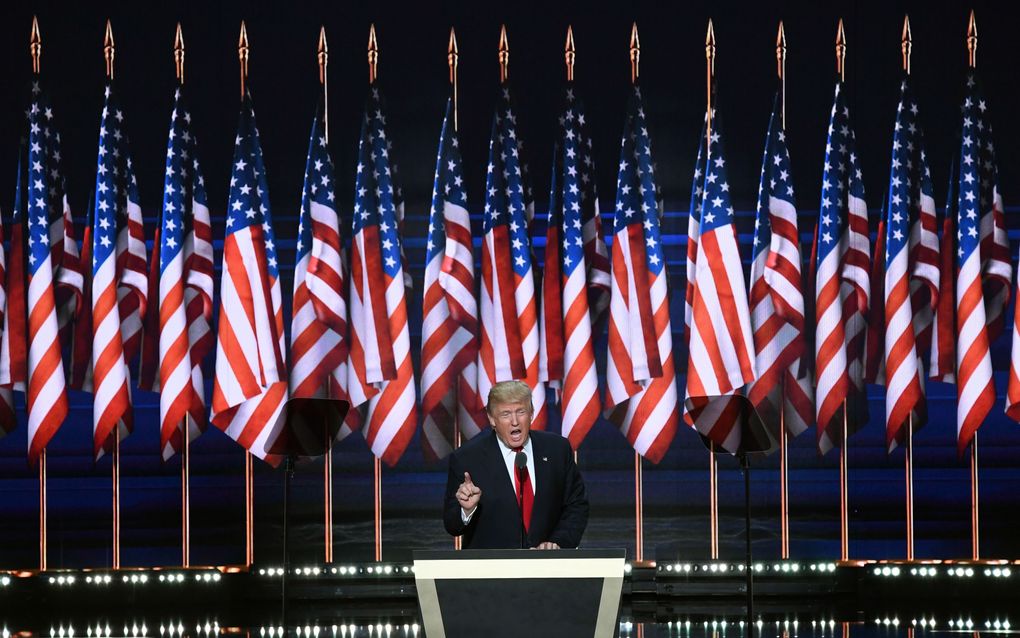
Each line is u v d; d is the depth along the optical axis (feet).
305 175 75.15
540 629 31.81
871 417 74.95
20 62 75.31
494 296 74.13
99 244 73.10
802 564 73.67
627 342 73.67
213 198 75.36
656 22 76.33
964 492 74.74
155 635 62.13
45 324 72.38
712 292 73.26
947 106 75.92
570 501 44.91
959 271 74.49
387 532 74.74
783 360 74.43
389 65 76.13
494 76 76.07
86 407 74.38
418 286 75.61
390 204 75.15
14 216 74.38
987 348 73.56
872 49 76.28
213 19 76.18
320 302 73.26
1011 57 75.87
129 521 74.38
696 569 73.87
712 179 74.64
